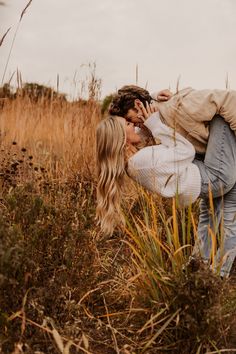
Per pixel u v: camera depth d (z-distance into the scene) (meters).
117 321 2.94
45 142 5.90
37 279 2.71
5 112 6.22
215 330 2.63
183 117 3.15
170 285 2.68
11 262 2.27
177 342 2.61
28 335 2.53
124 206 3.87
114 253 3.74
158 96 3.43
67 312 2.78
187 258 2.95
